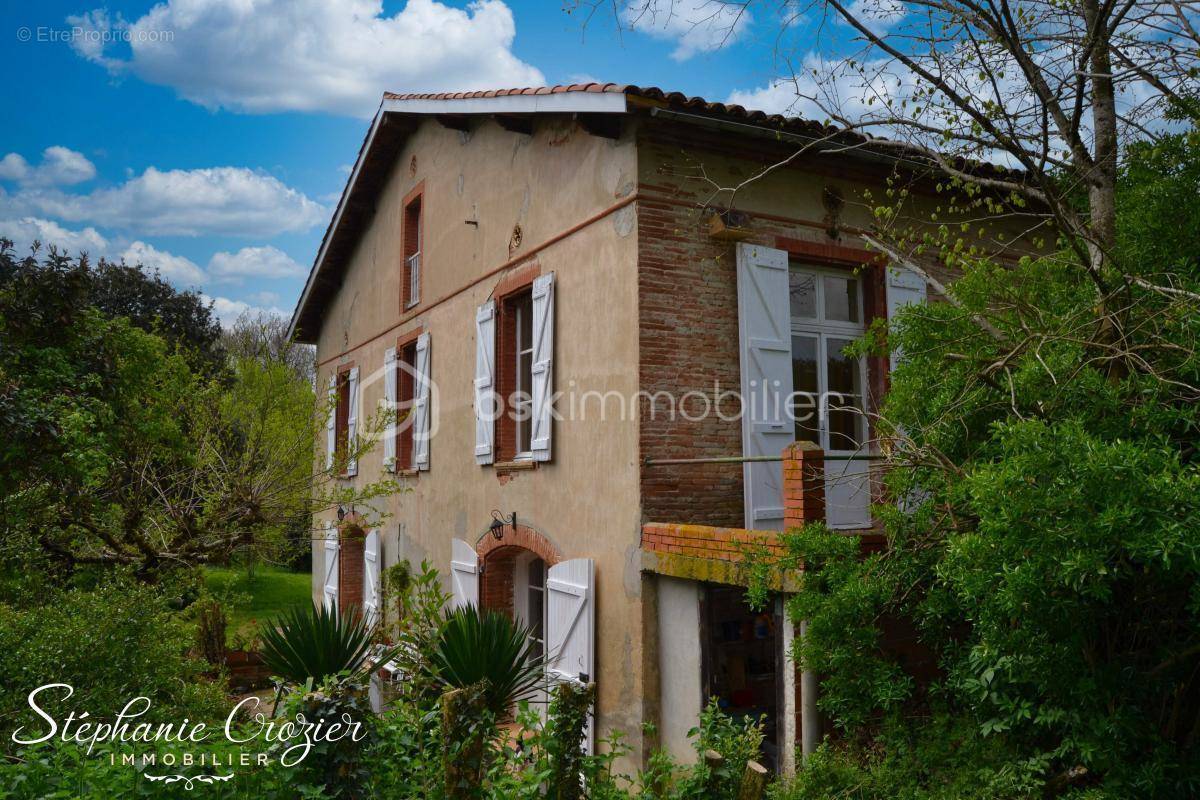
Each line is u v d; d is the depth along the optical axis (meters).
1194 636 4.11
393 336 12.78
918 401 5.11
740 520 7.29
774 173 7.71
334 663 5.73
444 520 10.73
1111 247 4.86
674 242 7.19
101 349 8.01
